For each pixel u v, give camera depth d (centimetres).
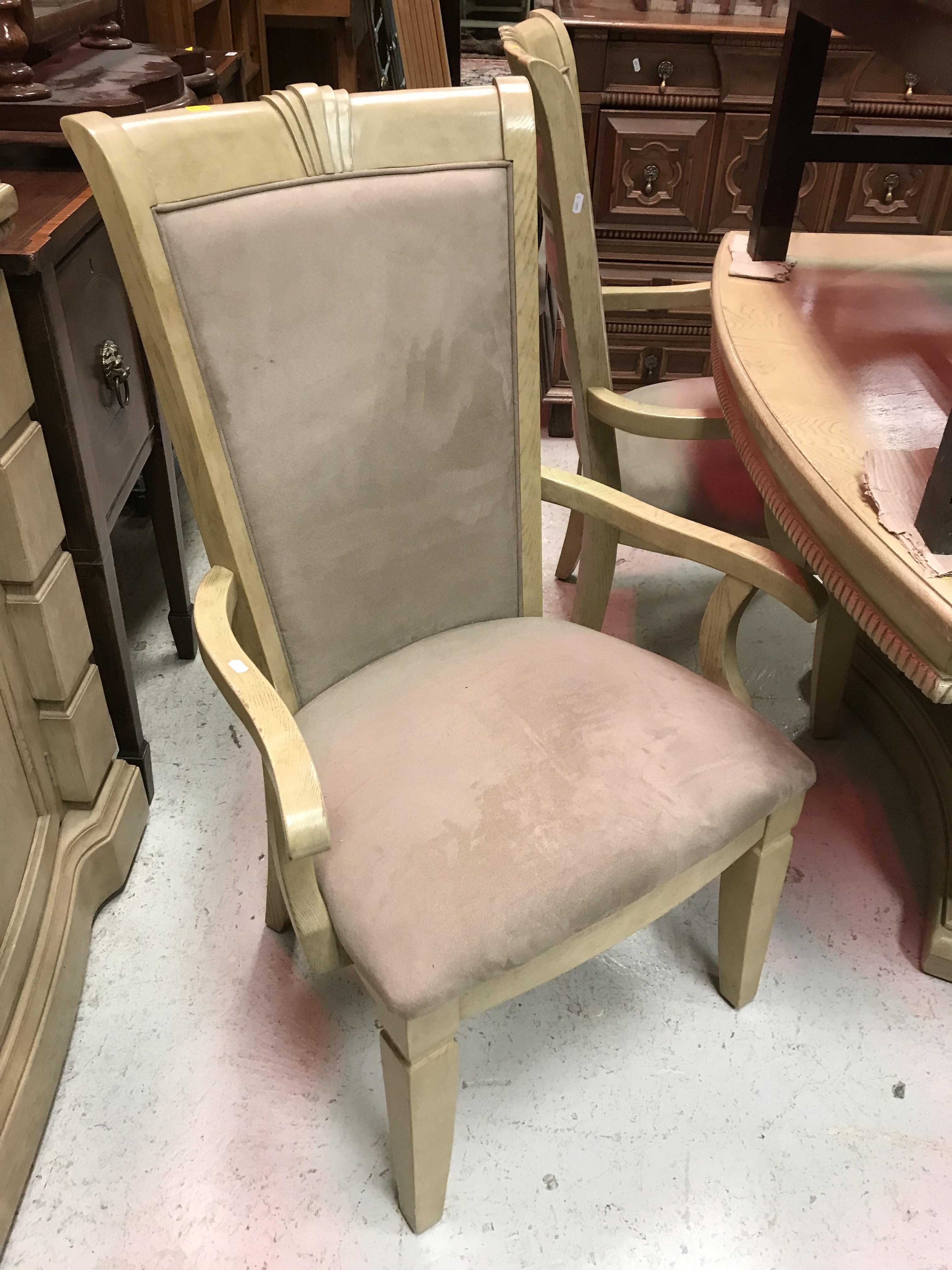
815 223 231
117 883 140
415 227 100
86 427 123
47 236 106
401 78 285
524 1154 113
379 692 108
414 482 109
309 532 103
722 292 146
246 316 92
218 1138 114
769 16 219
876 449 103
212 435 93
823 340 131
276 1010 128
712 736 102
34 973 116
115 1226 106
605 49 210
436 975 81
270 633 104
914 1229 108
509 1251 105
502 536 120
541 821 91
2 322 103
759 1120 117
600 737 100
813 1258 105
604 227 233
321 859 91
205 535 99
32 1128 110
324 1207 108
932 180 225
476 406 111
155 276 86
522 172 104
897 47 110
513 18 461
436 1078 90
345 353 99
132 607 200
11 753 117
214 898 142
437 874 87
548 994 131
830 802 160
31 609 114
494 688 107
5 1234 104
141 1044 123
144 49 165
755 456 119
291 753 81
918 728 160
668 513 118
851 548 92
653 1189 110
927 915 139
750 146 220
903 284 152
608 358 153
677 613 205
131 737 148
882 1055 124
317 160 94
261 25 276
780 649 194
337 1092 119
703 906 143
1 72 125
